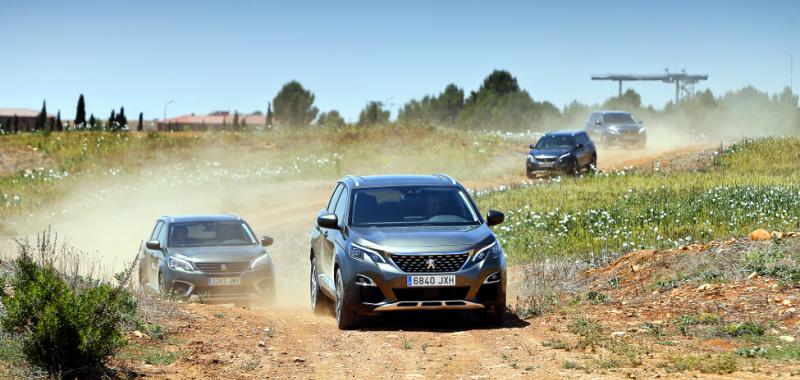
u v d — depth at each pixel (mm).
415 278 22109
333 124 116250
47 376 16469
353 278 22562
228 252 32938
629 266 29766
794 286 23531
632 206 47562
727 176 62000
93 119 179250
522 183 68750
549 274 31172
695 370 16234
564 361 17703
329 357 19172
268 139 109562
